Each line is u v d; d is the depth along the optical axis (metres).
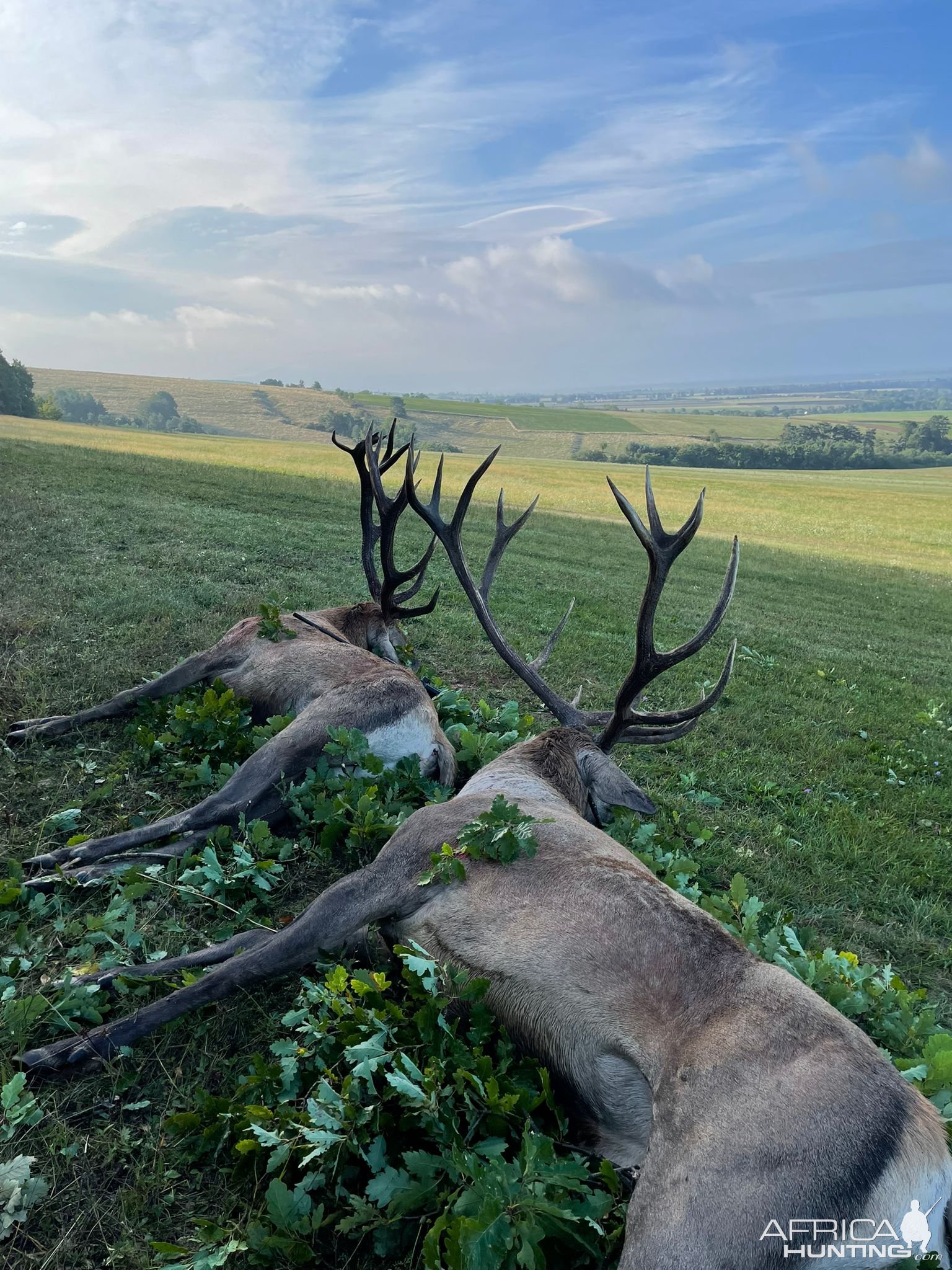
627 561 21.28
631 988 2.71
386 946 3.52
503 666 8.62
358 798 4.36
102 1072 2.88
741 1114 2.24
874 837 6.17
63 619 6.97
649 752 7.16
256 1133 2.52
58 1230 2.39
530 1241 2.29
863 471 120.25
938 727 9.82
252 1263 2.36
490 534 21.31
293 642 5.31
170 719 5.15
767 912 4.87
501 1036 3.00
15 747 4.82
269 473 30.42
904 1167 2.12
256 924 3.73
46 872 3.74
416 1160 2.48
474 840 3.26
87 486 16.44
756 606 17.84
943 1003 4.39
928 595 24.50
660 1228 2.15
